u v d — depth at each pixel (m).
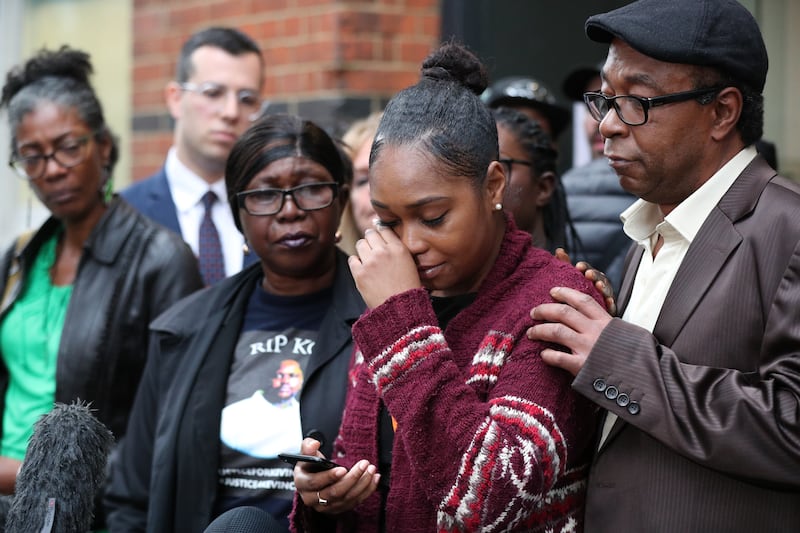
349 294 3.14
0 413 3.87
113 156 4.04
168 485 3.07
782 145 5.45
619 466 2.33
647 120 2.31
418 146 2.28
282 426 3.05
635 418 2.20
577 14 5.90
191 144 4.73
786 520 2.22
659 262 2.48
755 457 2.12
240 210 3.24
